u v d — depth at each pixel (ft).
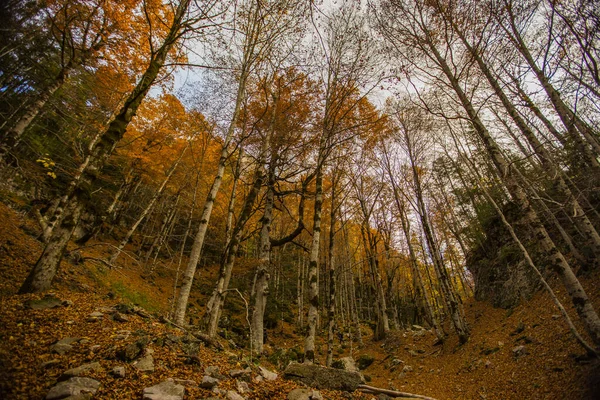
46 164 32.81
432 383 37.14
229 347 28.07
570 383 22.03
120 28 32.86
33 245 27.27
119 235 65.67
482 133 26.45
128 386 11.05
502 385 28.53
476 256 70.79
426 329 66.59
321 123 37.09
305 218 60.59
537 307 39.22
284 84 36.06
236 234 29.14
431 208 74.49
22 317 14.11
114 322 16.97
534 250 48.80
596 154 30.35
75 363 11.69
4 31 20.58
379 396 18.02
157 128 49.01
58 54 31.40
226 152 27.71
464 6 27.73
